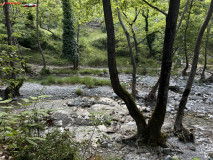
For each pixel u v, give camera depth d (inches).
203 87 530.9
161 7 345.4
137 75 682.2
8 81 142.4
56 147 131.7
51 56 900.6
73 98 398.6
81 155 160.4
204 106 366.6
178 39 587.2
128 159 166.1
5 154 126.9
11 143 114.3
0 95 346.0
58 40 1044.5
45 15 836.0
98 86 506.0
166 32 159.0
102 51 1043.9
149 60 862.5
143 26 943.0
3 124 100.8
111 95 430.6
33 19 898.1
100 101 373.4
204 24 197.2
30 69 631.8
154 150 181.0
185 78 646.5
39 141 133.6
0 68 132.6
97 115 248.1
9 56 141.3
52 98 390.0
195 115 315.3
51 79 528.1
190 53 664.4
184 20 532.4
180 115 221.0
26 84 489.7
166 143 198.8
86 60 914.7
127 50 997.8
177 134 217.0
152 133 186.7
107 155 171.0
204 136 224.7
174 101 396.5
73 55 759.1
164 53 164.7
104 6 149.1
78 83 532.4
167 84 173.9
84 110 312.3
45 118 256.7
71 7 736.3
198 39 203.2
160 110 182.7
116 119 273.1
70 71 725.3
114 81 171.8
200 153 181.8
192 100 407.8
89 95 424.8
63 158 128.0
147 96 405.1
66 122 255.8
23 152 121.6
